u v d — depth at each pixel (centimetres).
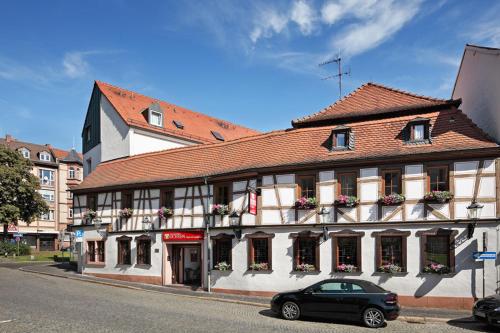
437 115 1711
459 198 1537
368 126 1803
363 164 1678
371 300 1228
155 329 1084
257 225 1838
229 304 1614
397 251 1611
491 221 1490
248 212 1873
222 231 1956
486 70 1770
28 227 5444
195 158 2241
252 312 1438
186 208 2108
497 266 1471
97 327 1095
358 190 1675
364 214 1656
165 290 1955
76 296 1650
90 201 2542
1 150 4147
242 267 1861
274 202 1820
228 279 1892
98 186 2464
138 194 2294
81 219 2569
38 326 1098
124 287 2038
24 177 4269
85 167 3366
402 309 1497
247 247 1862
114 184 2383
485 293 1474
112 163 2695
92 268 2439
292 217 1778
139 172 2397
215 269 1936
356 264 1658
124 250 2327
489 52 1716
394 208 1614
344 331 1155
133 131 2841
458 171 1548
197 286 2050
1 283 2014
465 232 1518
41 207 4372
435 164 1582
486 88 1773
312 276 1716
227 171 1980
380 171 1653
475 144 1536
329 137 1836
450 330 1187
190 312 1370
